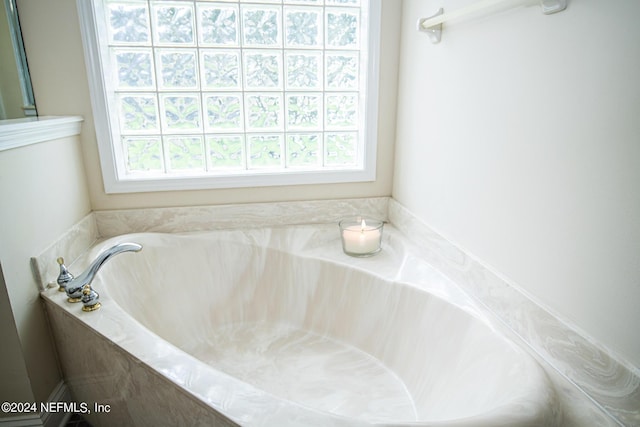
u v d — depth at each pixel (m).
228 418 0.84
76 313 1.26
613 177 0.84
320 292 1.80
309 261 1.82
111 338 1.13
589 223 0.91
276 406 0.88
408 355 1.47
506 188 1.19
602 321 0.89
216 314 1.89
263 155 2.04
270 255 1.91
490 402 1.00
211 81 1.91
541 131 1.03
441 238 1.58
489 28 1.22
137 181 1.87
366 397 1.41
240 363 1.63
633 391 0.83
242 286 1.93
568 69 0.93
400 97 1.94
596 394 0.91
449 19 1.35
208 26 1.84
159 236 1.86
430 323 1.40
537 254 1.08
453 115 1.46
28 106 1.68
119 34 1.78
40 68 1.67
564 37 0.94
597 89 0.86
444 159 1.55
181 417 0.98
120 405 1.21
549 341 1.04
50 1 1.62
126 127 1.89
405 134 1.91
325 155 2.10
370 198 2.11
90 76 1.71
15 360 1.28
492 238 1.27
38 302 1.38
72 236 1.64
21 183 1.32
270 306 1.91
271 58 1.92
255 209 2.01
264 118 1.99
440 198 1.60
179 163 1.98
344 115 2.07
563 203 0.98
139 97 1.87
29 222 1.36
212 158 2.00
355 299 1.69
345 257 1.81
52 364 1.45
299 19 1.90
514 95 1.12
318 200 2.07
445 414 1.19
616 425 0.85
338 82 2.02
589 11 0.87
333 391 1.45
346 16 1.94
